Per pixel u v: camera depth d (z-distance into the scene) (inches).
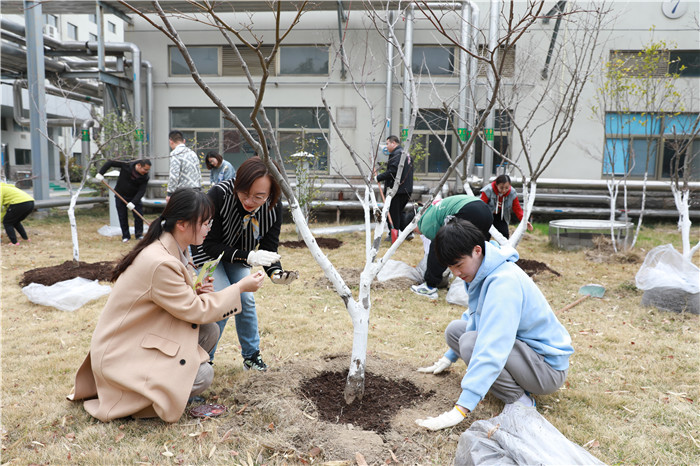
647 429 101.9
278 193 108.3
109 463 87.7
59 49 445.1
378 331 158.7
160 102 461.4
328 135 443.5
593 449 94.1
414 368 126.6
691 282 181.3
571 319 173.6
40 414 104.3
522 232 185.9
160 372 96.6
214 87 454.0
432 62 417.1
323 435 93.8
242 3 388.8
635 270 251.1
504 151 425.1
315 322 167.0
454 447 92.0
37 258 265.6
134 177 325.1
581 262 271.1
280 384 112.6
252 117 85.3
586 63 374.3
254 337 123.8
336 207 425.1
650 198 427.5
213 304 99.0
